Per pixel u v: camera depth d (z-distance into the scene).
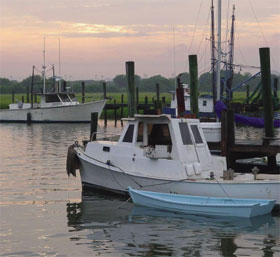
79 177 23.11
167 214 16.44
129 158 18.55
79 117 61.69
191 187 17.03
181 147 17.58
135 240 13.66
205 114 51.06
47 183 21.66
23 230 14.66
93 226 15.05
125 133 18.86
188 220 15.67
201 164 18.28
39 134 48.25
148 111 18.61
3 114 66.12
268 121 23.08
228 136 21.88
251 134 45.53
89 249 12.99
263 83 22.84
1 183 21.62
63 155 31.12
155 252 12.72
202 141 18.72
